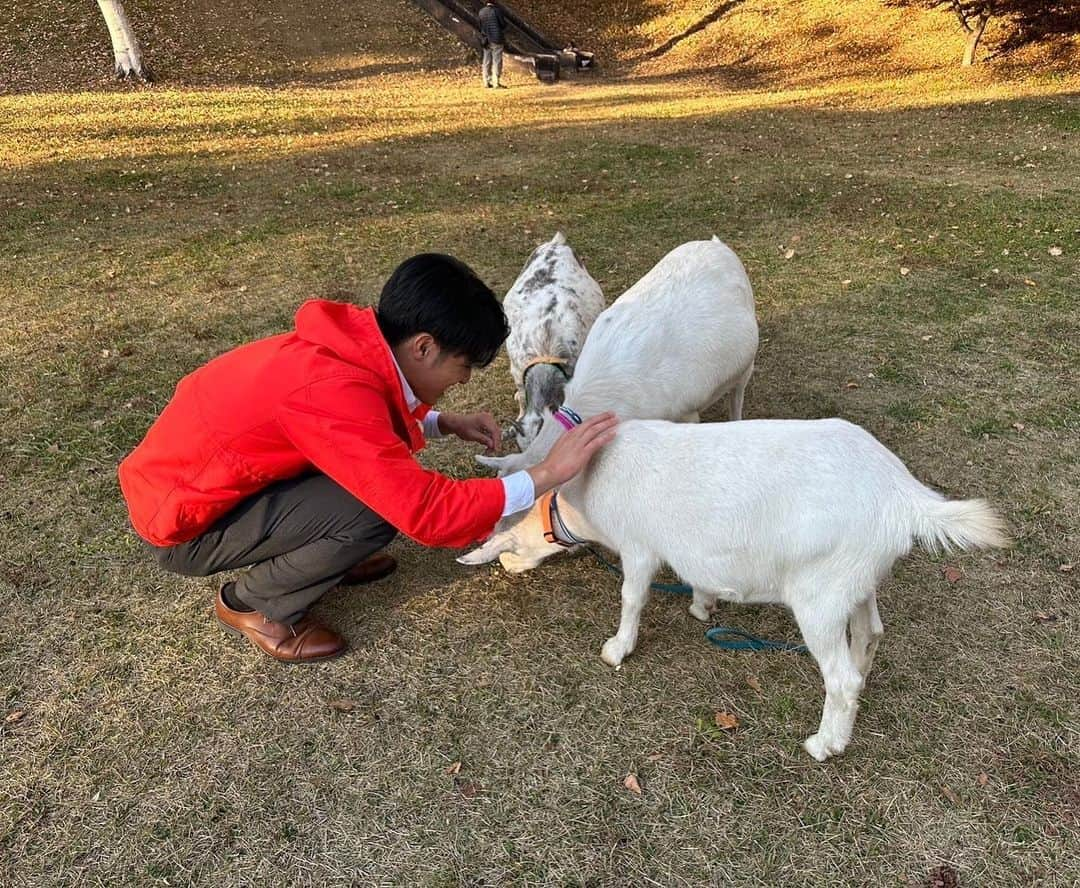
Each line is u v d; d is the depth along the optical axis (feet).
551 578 10.56
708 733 8.39
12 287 18.98
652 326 10.47
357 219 24.23
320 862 7.18
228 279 19.49
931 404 13.83
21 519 11.18
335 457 6.94
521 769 8.04
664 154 31.78
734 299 11.59
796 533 7.36
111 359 15.48
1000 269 19.10
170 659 9.18
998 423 13.23
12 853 7.18
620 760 8.13
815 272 19.44
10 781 7.79
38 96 43.96
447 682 9.00
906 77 47.62
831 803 7.69
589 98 48.75
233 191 27.35
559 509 9.18
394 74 55.47
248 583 8.72
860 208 23.95
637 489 8.19
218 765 8.03
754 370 15.19
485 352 7.18
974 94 40.81
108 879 7.01
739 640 9.53
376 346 7.04
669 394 10.37
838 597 7.37
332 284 19.15
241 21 59.47
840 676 7.62
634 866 7.18
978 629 9.50
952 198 24.48
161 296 18.51
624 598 8.95
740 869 7.14
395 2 64.80
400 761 8.11
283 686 8.91
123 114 39.32
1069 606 9.75
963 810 7.59
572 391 9.98
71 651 9.22
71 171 29.17
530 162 31.09
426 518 7.16
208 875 7.06
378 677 9.05
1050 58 44.01
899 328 16.47
